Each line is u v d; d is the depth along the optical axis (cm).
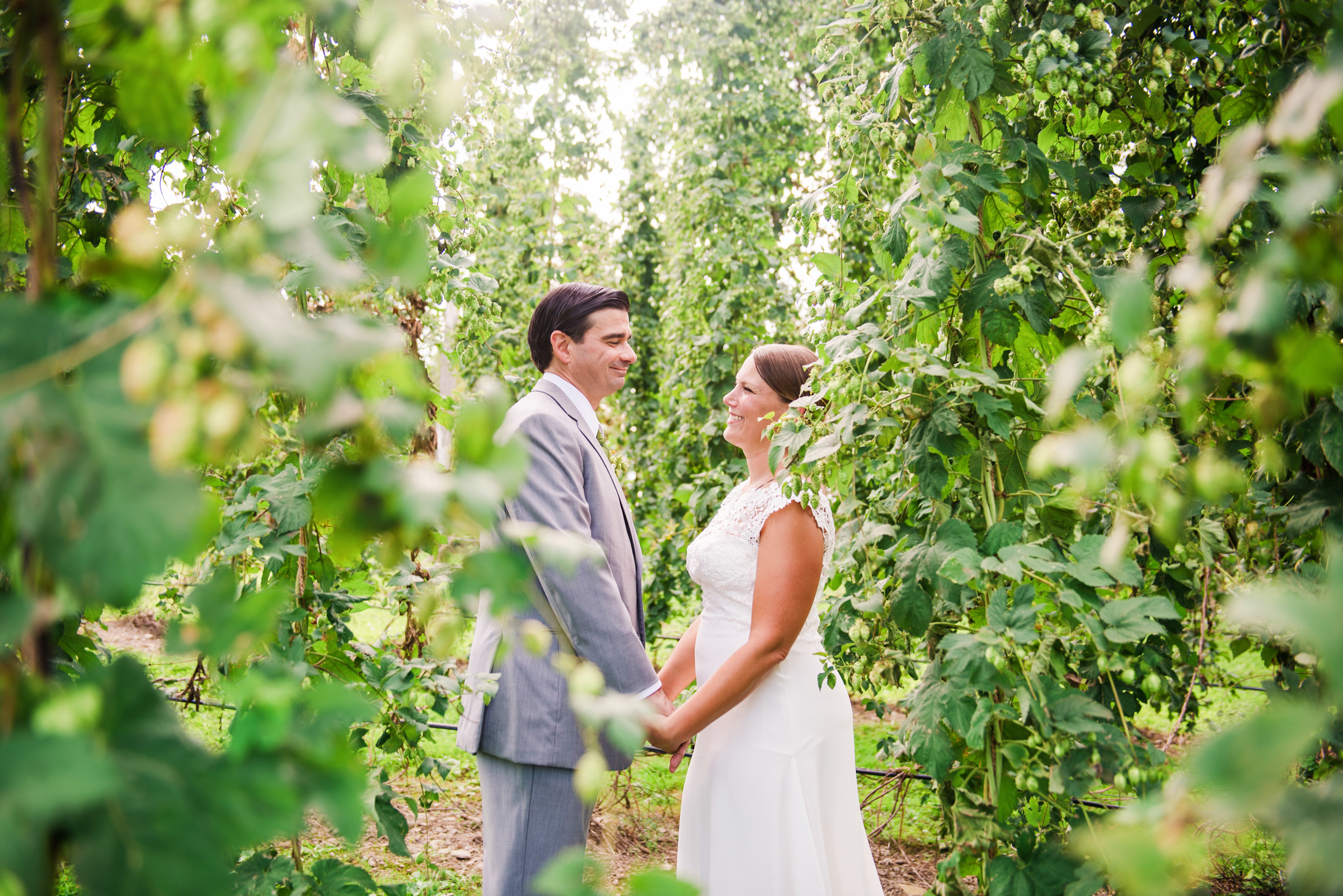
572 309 231
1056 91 161
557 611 191
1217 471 76
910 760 154
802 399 170
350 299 159
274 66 64
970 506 152
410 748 178
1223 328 68
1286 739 53
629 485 562
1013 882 127
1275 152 142
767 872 201
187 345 53
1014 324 160
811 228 201
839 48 193
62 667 144
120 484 53
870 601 155
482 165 526
